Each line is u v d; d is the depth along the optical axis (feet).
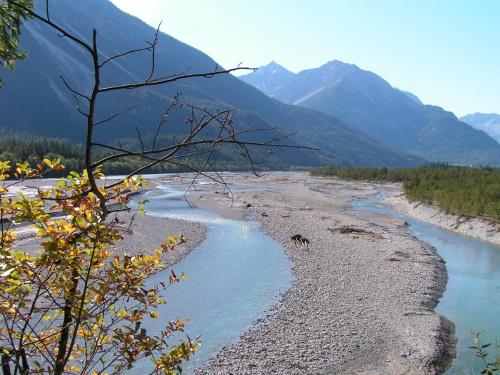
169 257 85.92
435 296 71.46
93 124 11.27
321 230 122.31
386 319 59.77
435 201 169.78
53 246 12.57
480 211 140.26
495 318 62.44
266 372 45.19
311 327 56.44
